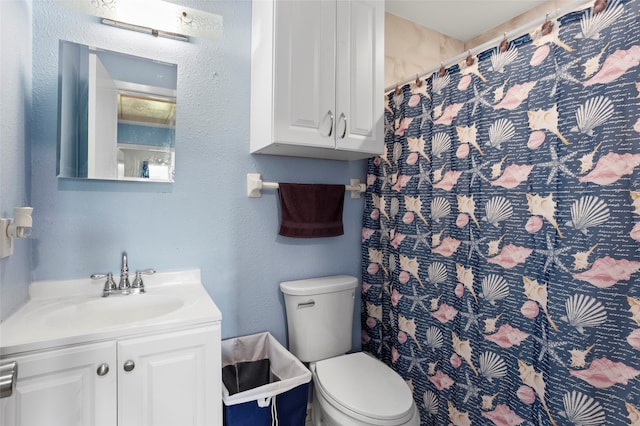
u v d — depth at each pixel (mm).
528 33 1166
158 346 986
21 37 1043
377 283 1857
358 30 1515
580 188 1021
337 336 1661
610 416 958
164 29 1326
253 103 1522
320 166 1789
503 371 1243
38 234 1173
